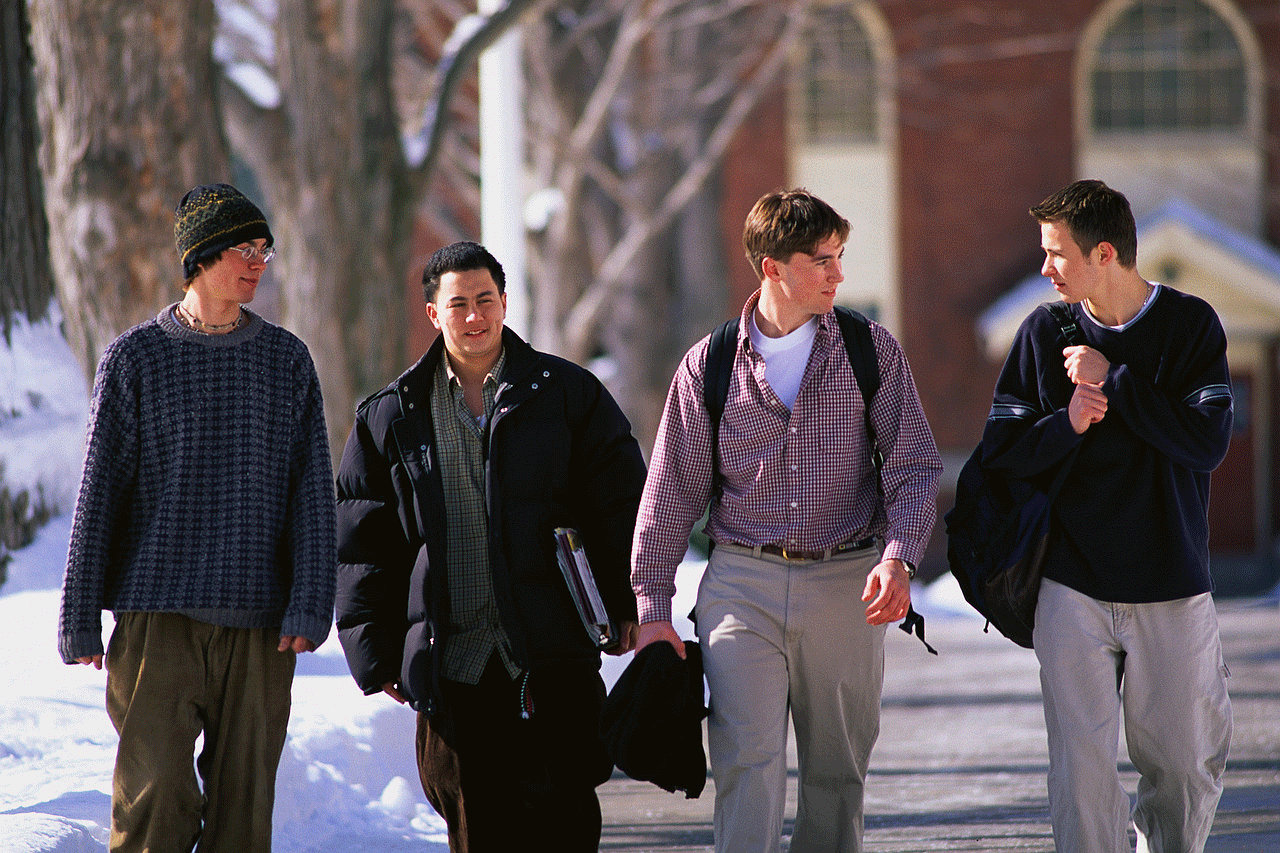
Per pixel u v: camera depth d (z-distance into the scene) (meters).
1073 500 16.20
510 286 52.41
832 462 16.31
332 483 15.93
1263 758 27.30
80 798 19.00
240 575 15.41
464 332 16.34
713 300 85.56
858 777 17.16
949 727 32.31
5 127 29.70
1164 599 15.91
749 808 16.12
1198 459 15.80
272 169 48.81
